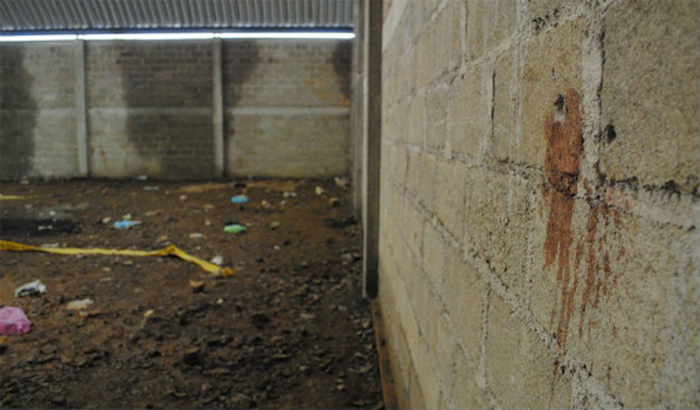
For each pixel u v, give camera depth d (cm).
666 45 57
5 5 1182
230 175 1266
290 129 1254
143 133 1256
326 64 1238
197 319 445
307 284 541
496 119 117
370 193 477
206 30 1234
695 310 53
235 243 710
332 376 355
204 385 339
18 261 614
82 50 1234
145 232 773
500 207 115
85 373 348
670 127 57
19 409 304
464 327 145
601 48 72
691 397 53
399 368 291
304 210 936
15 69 1260
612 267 69
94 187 1177
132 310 461
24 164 1283
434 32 188
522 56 101
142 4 1183
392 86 333
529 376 99
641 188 62
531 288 98
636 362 63
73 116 1257
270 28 1236
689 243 54
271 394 331
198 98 1245
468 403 140
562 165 84
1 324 401
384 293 397
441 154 176
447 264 167
